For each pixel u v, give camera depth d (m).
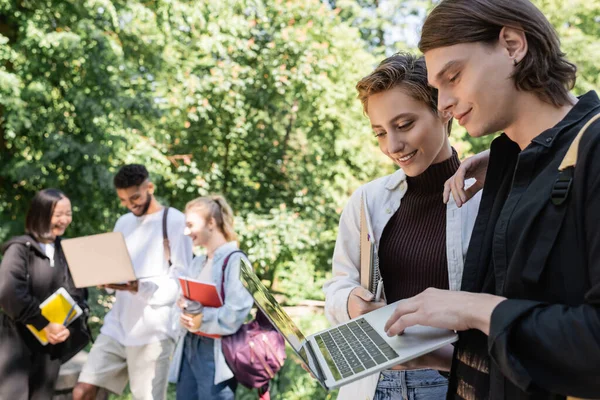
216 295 3.15
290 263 10.70
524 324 0.92
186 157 9.40
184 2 8.59
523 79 1.06
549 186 0.98
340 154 9.96
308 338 1.62
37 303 3.40
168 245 3.75
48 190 3.64
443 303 1.07
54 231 3.62
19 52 7.08
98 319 7.78
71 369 3.88
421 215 1.78
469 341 1.16
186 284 3.16
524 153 1.05
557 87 1.07
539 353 0.91
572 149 0.95
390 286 1.83
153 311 3.61
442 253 1.71
